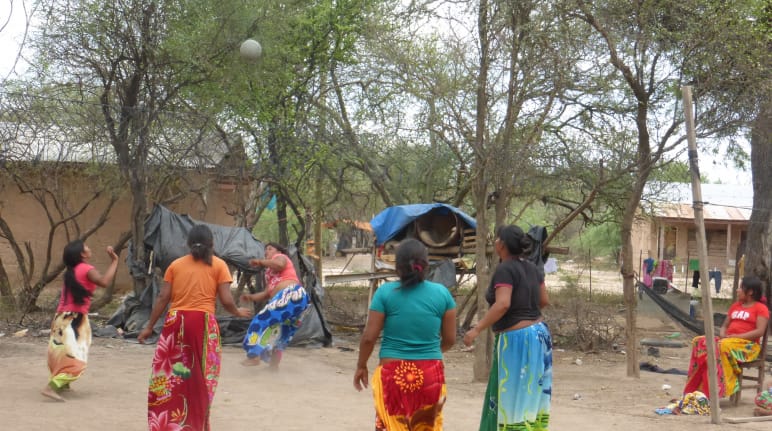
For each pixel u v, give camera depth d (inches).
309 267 511.5
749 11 377.7
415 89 421.1
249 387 350.9
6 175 529.3
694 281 1047.6
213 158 569.6
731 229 1503.4
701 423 296.0
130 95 522.3
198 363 232.7
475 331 213.8
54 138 485.7
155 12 508.7
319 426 273.3
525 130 420.8
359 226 730.2
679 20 374.9
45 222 719.1
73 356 301.6
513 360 215.3
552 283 1116.5
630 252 425.7
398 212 569.0
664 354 542.3
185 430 228.5
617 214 596.4
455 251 585.0
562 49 376.8
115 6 502.6
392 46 428.5
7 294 581.3
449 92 402.6
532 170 402.6
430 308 191.3
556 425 286.8
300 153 639.1
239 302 540.7
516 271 217.8
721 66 371.9
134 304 504.7
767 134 387.5
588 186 469.7
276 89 622.2
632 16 376.2
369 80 627.2
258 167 605.6
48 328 500.4
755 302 346.6
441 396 191.5
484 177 394.3
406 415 188.7
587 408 327.6
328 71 674.2
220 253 499.8
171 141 521.7
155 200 572.4
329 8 633.6
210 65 527.5
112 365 390.3
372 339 193.5
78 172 585.3
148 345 461.7
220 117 584.1
